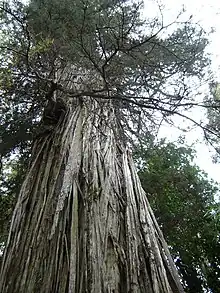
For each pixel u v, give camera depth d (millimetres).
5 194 8156
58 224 3881
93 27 5578
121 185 4727
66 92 5258
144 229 4027
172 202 8469
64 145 5105
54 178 4605
